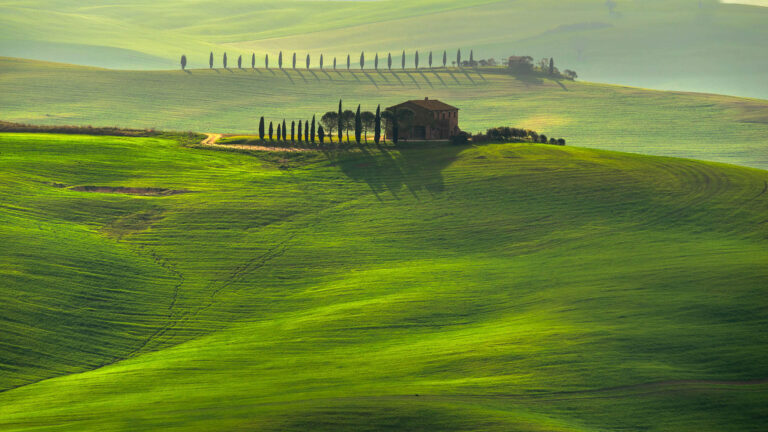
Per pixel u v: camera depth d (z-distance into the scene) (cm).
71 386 18750
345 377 18325
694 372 17838
